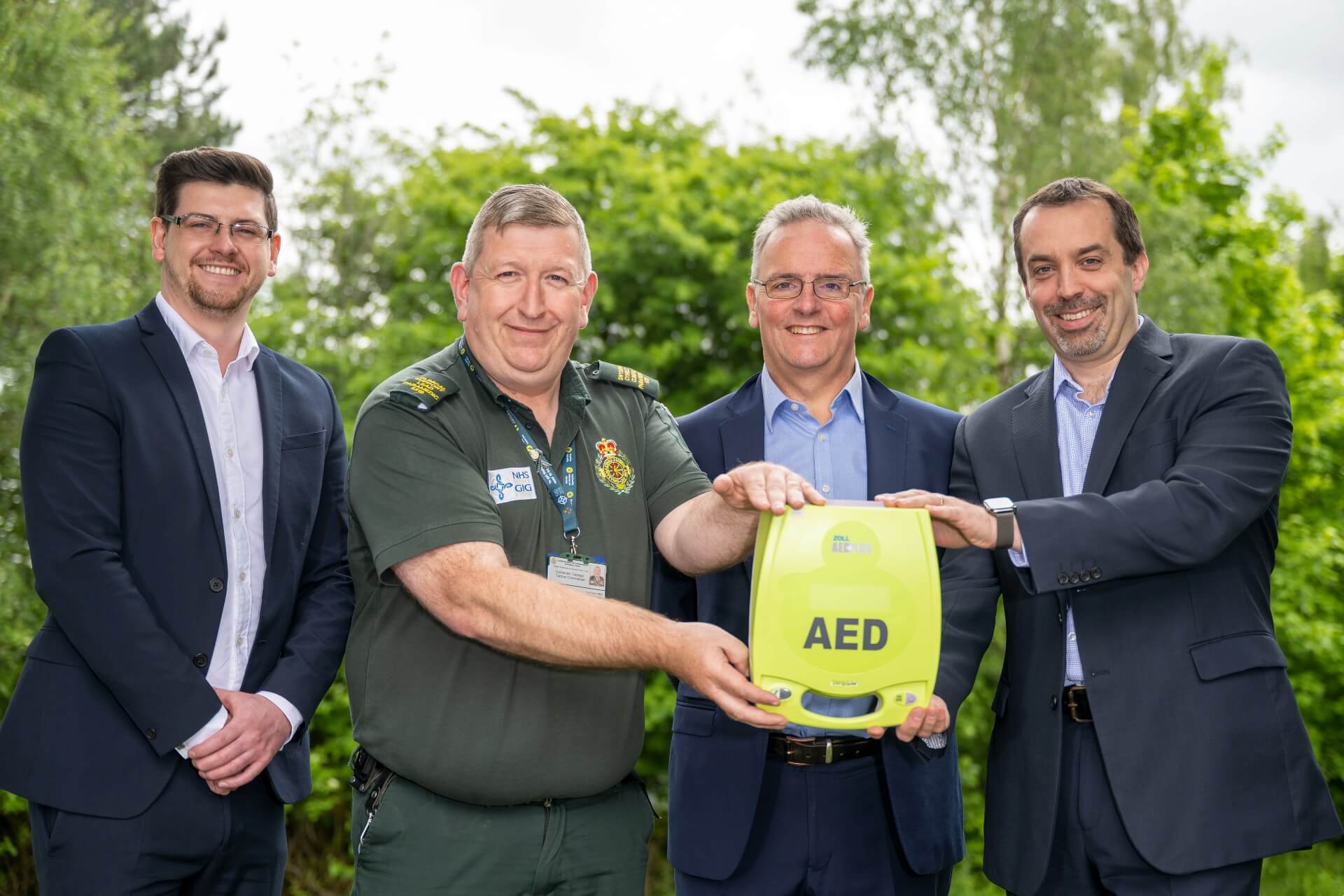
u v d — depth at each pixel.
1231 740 2.21
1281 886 6.75
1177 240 11.92
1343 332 12.61
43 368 2.30
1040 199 2.46
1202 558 2.17
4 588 6.24
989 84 12.53
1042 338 10.77
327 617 2.50
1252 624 2.29
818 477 2.68
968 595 2.56
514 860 2.01
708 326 8.20
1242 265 12.84
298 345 8.28
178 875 2.28
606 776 2.06
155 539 2.29
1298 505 10.97
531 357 2.07
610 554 2.12
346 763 7.04
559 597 1.84
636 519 2.18
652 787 7.52
